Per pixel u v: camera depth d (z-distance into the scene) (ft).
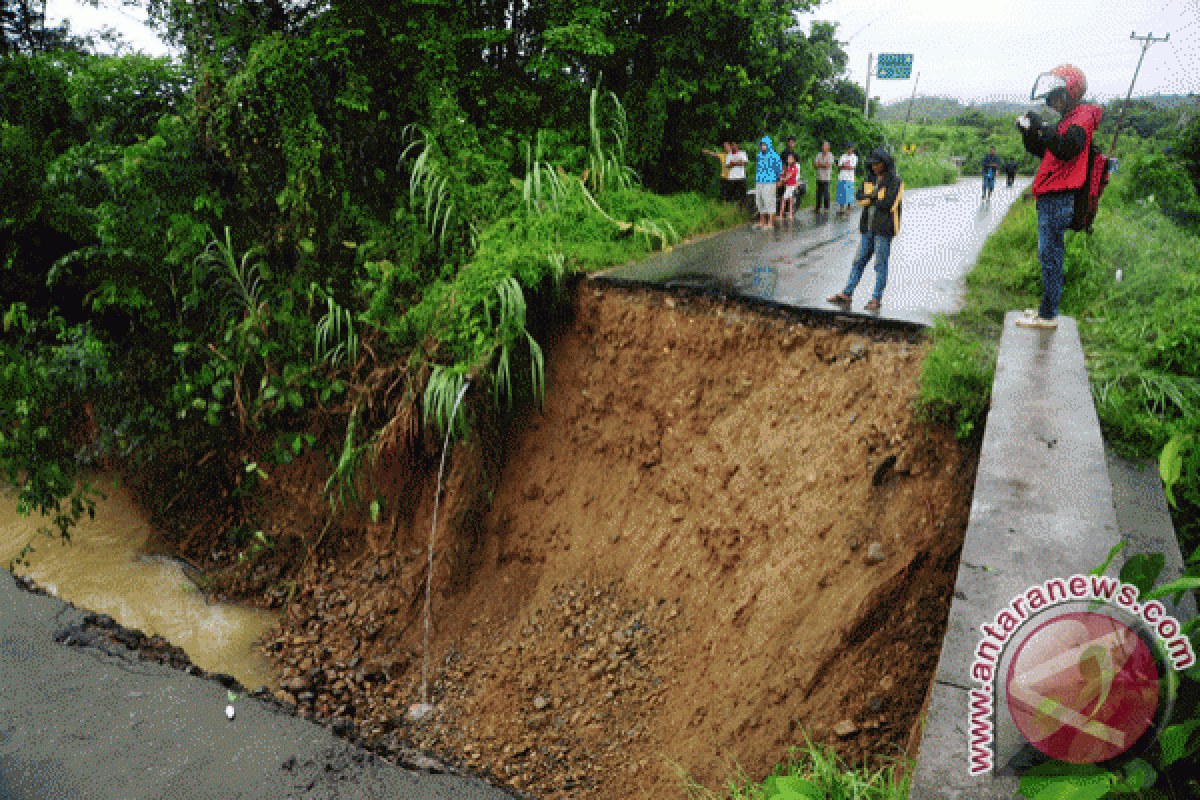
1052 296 18.11
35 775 9.09
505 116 35.91
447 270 27.45
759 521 19.84
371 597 25.29
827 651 16.05
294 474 27.99
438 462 24.71
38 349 29.14
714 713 17.54
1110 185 46.91
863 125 73.92
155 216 26.48
